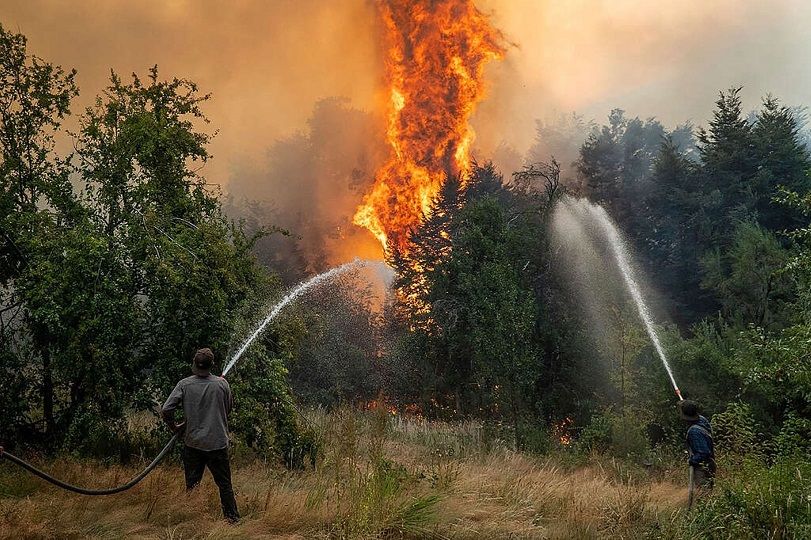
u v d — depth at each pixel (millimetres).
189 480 6051
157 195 10242
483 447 13570
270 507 6133
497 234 21391
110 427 9141
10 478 7184
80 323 8781
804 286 10039
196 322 9172
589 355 19359
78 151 10328
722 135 36031
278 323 10344
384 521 5758
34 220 9359
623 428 14086
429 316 21875
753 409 13578
